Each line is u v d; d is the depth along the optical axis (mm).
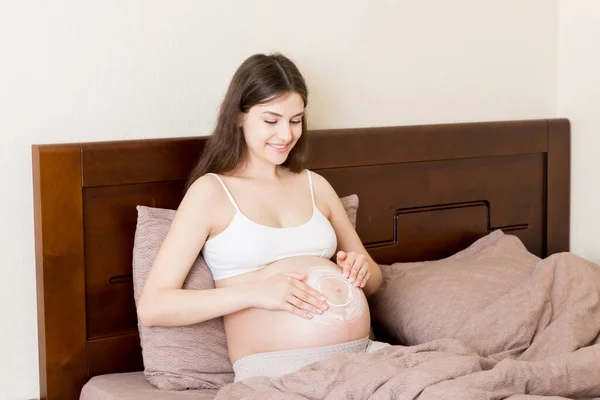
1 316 1979
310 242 1990
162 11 2113
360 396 1588
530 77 2857
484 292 2127
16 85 1943
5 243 1969
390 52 2537
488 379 1576
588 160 2842
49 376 1954
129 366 2066
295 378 1655
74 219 1955
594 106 2803
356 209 2307
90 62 2027
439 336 2029
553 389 1675
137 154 2035
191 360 1911
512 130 2713
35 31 1952
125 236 2043
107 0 2033
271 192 2020
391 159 2457
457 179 2621
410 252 2541
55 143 1986
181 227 1899
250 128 1972
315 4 2371
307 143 2227
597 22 2764
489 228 2721
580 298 2086
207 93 2207
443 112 2678
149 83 2115
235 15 2229
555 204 2850
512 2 2783
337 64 2436
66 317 1965
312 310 1833
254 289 1834
